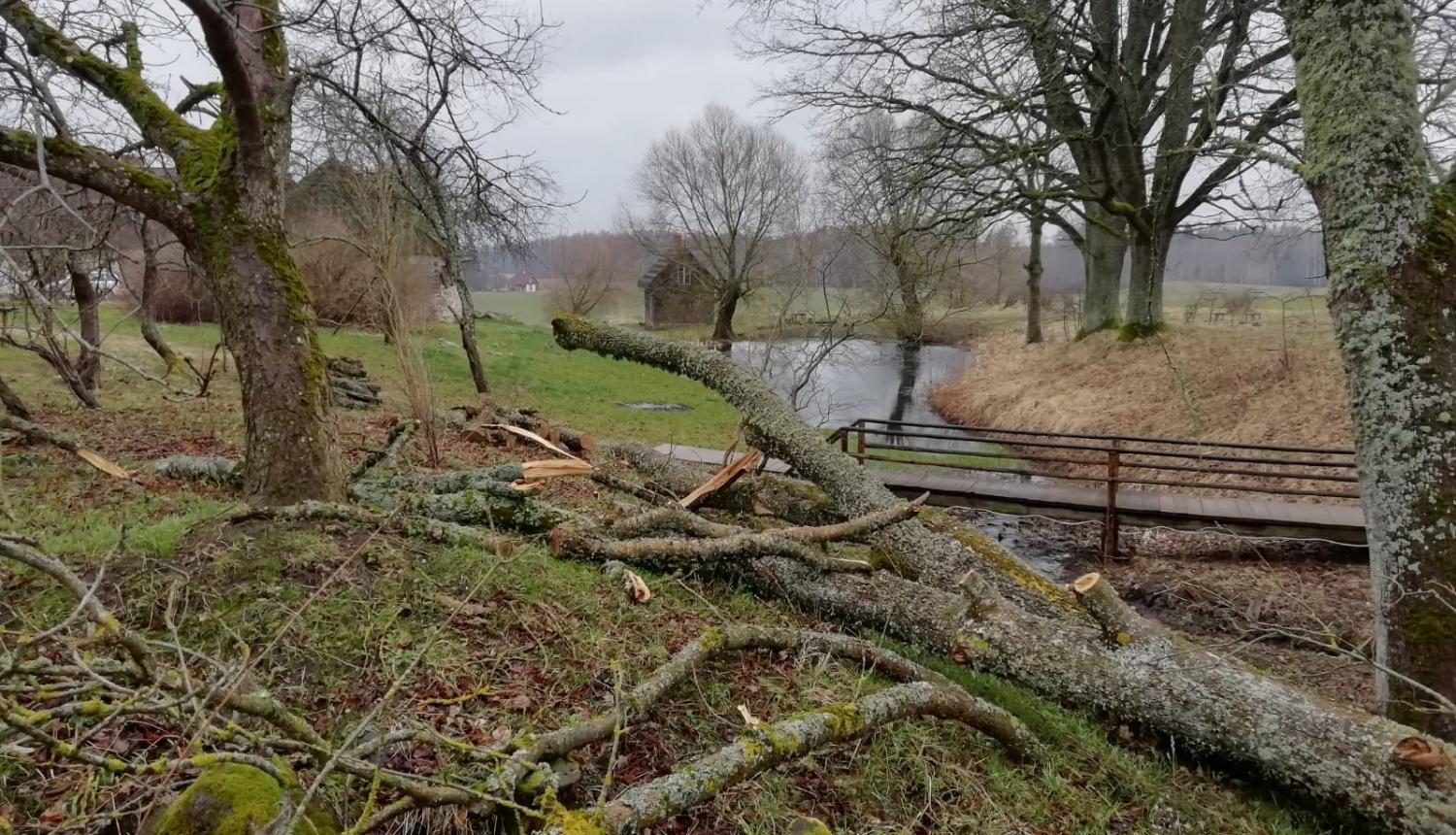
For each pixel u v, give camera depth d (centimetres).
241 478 526
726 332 2580
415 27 633
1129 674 355
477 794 201
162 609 319
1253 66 1025
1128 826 312
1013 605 420
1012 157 1269
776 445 525
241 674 191
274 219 442
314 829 182
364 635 322
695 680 335
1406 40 369
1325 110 386
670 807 230
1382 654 375
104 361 1159
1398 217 362
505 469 510
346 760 188
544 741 241
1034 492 825
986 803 304
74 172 416
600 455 783
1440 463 352
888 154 1334
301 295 451
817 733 279
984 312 2895
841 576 462
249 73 432
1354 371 381
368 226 1031
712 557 447
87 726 232
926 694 322
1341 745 309
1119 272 1802
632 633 377
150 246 950
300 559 366
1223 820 321
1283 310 1455
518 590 393
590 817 209
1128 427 1316
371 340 1838
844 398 1831
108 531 398
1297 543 780
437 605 361
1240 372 1330
